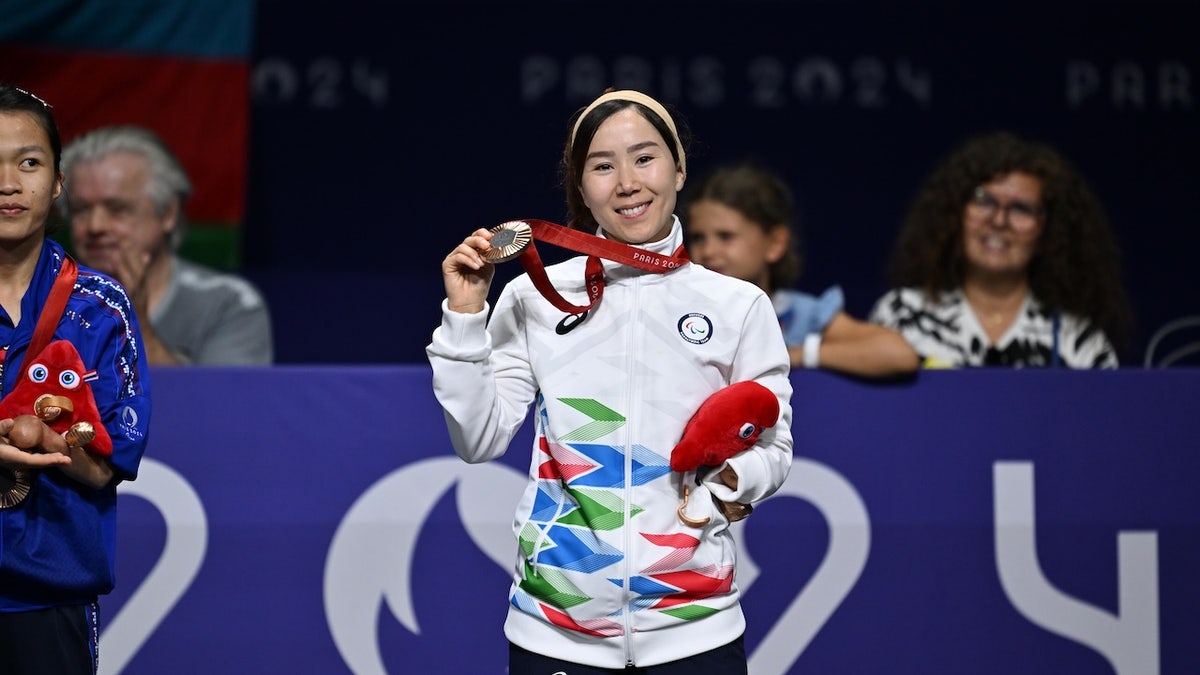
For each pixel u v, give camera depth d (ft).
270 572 41.91
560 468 32.22
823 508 42.32
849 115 74.28
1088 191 51.75
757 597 42.16
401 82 73.67
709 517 31.73
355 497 42.04
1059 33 74.02
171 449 41.78
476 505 42.19
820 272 74.59
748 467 31.50
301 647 41.91
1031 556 42.45
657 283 32.86
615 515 31.63
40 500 32.27
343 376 42.04
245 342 55.31
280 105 73.26
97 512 33.04
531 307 33.17
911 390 42.52
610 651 31.86
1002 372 42.55
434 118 73.87
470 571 42.16
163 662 41.68
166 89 68.03
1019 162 50.83
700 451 31.19
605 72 74.02
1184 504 42.63
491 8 73.72
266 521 41.91
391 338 71.41
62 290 32.99
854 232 74.64
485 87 73.92
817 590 42.22
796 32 74.08
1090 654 42.47
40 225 32.76
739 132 74.23
